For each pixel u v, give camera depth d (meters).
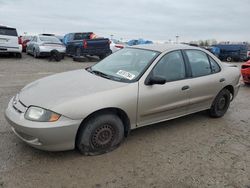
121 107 3.71
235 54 23.78
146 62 4.28
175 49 4.63
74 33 19.12
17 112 3.44
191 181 3.22
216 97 5.29
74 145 3.47
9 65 12.34
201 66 4.97
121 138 3.89
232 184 3.21
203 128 4.93
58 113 3.26
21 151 3.66
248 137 4.62
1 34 14.33
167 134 4.55
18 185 2.96
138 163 3.56
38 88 3.80
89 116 3.52
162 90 4.17
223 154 3.95
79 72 4.55
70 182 3.07
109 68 4.52
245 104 6.76
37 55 15.88
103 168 3.39
